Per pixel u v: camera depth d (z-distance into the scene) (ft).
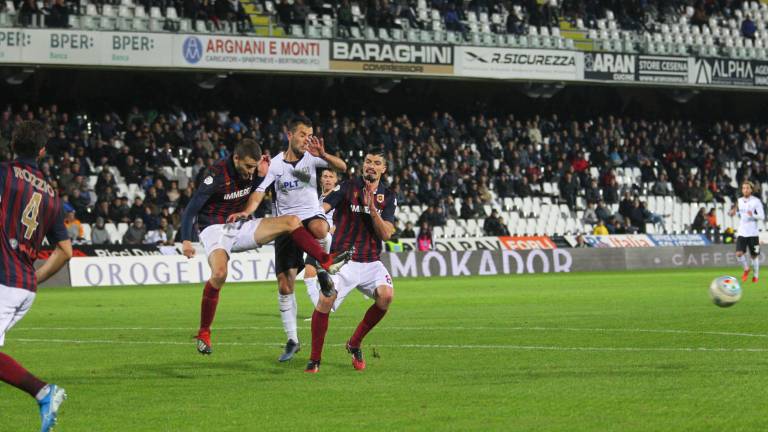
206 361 42.70
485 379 36.17
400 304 76.54
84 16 129.29
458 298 83.35
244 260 117.29
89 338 53.26
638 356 42.27
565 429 26.99
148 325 61.41
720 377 35.81
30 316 68.59
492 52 152.87
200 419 29.19
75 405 31.68
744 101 195.83
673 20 178.70
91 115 148.66
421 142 152.25
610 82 161.17
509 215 149.59
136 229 119.24
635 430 26.73
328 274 37.63
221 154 136.56
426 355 43.70
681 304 73.26
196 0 138.72
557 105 181.88
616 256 141.90
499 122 168.86
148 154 133.59
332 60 143.43
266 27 141.08
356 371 38.99
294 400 32.27
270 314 69.05
